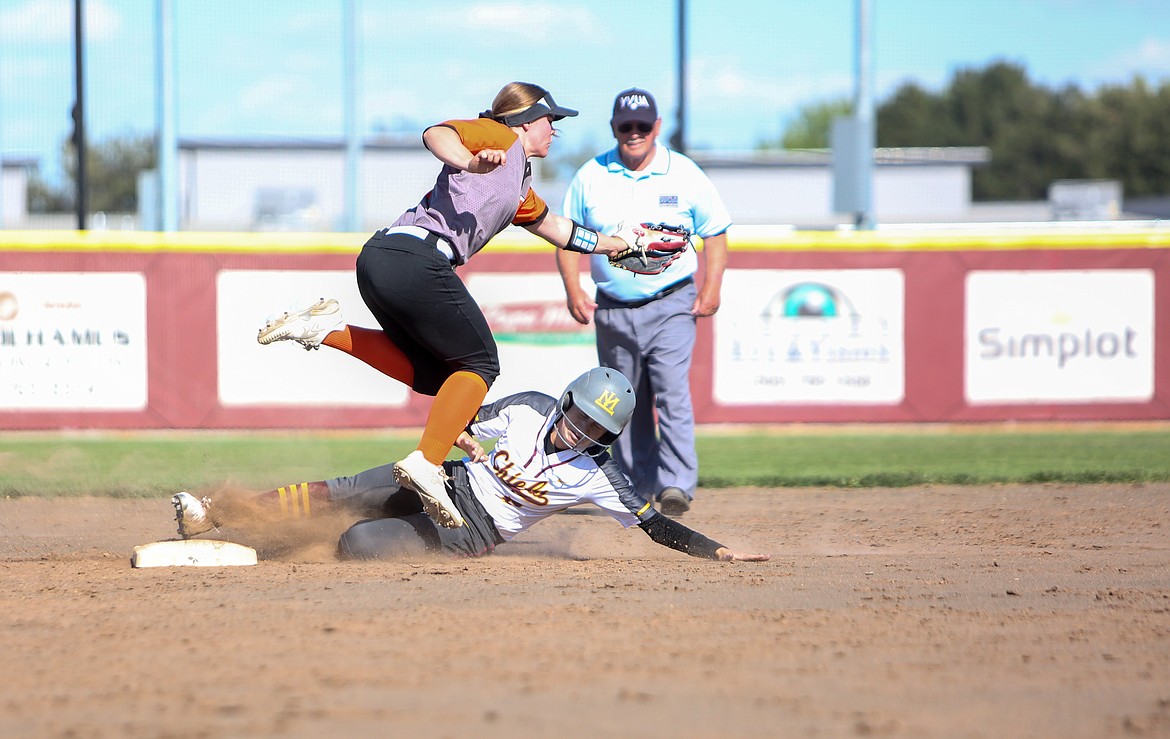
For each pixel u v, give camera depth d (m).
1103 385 43.41
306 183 108.69
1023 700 10.10
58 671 10.77
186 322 41.22
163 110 50.78
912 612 13.70
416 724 9.19
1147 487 28.69
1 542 19.92
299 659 11.16
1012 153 196.50
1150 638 12.44
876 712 9.70
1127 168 188.62
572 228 17.22
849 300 42.75
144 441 39.94
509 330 41.91
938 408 43.12
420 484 15.88
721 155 124.06
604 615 13.25
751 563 17.52
